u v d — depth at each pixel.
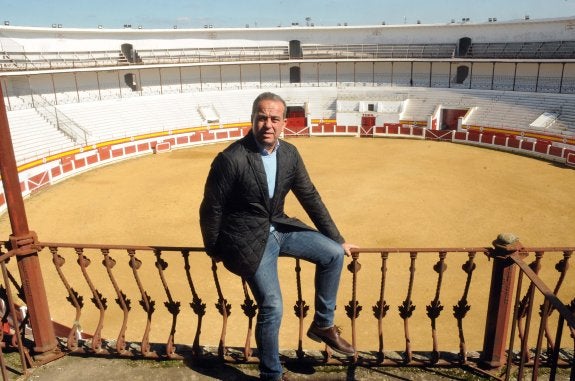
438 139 31.31
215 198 2.59
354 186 20.08
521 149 26.69
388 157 26.28
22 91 32.06
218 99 37.41
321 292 3.04
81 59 34.50
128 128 31.45
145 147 28.72
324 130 34.47
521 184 19.94
